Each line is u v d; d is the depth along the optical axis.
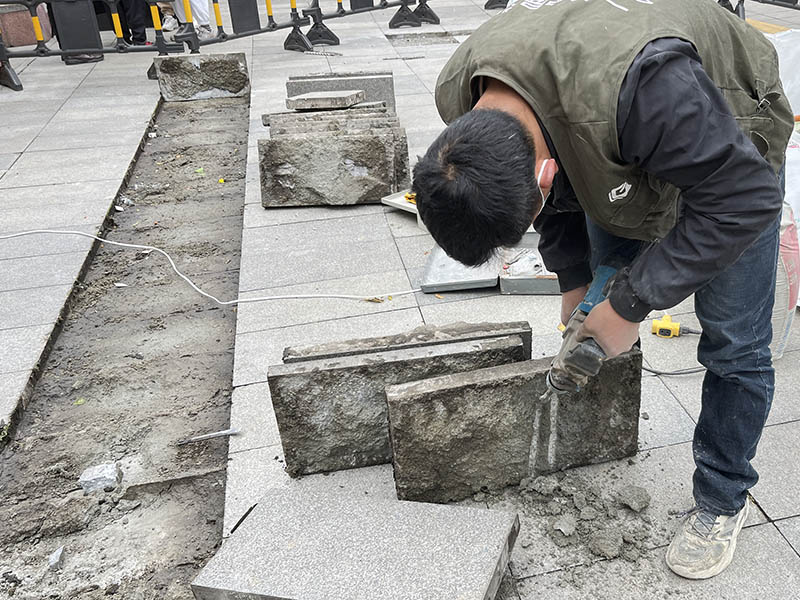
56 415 3.19
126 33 10.02
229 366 3.46
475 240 1.41
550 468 2.44
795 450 2.50
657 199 1.64
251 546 2.07
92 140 6.50
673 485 2.39
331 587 1.91
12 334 3.63
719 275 1.75
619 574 2.11
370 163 4.71
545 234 2.21
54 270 4.25
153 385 3.35
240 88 7.93
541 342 3.21
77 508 2.67
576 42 1.42
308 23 9.62
